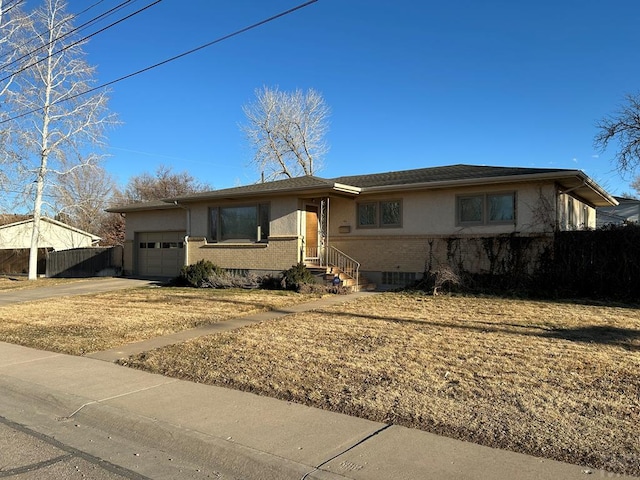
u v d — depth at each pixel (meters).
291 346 8.28
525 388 5.75
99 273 27.56
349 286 16.53
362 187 17.91
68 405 5.86
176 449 4.69
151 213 26.25
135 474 4.17
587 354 7.26
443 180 16.17
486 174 16.14
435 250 16.84
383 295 15.14
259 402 5.65
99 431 5.23
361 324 10.17
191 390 6.18
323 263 19.23
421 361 7.07
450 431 4.64
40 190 27.58
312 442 4.50
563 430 4.55
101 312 12.93
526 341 8.22
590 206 21.94
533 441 4.34
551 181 14.75
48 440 4.96
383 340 8.53
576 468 3.85
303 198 18.53
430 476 3.79
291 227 18.41
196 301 14.67
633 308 11.84
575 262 14.14
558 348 7.68
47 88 26.38
